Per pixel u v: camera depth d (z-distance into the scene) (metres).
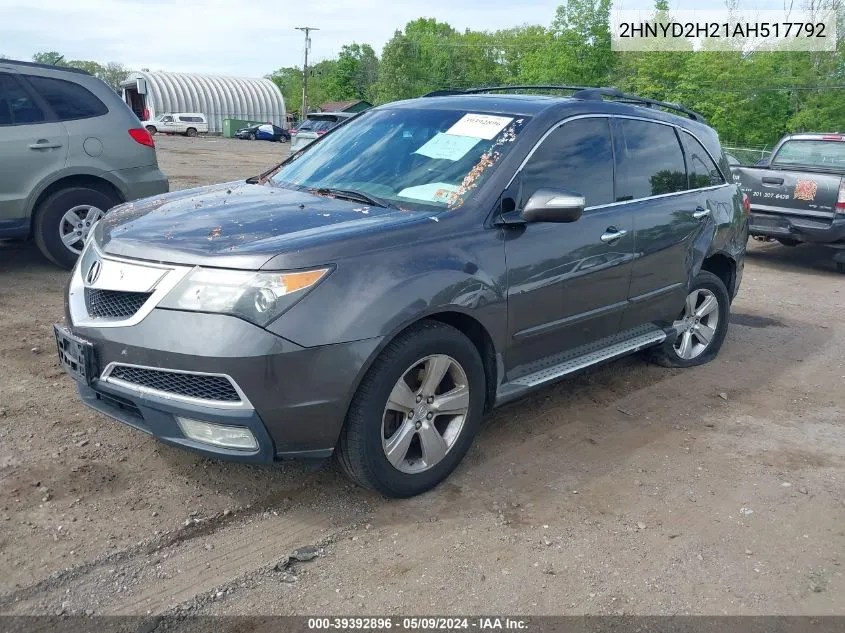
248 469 3.80
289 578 3.01
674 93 40.72
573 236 4.16
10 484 3.52
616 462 4.14
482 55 77.06
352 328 3.14
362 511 3.51
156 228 3.48
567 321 4.25
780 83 39.06
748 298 8.37
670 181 5.11
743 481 4.01
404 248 3.40
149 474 3.70
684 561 3.26
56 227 7.15
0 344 5.29
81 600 2.82
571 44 49.78
